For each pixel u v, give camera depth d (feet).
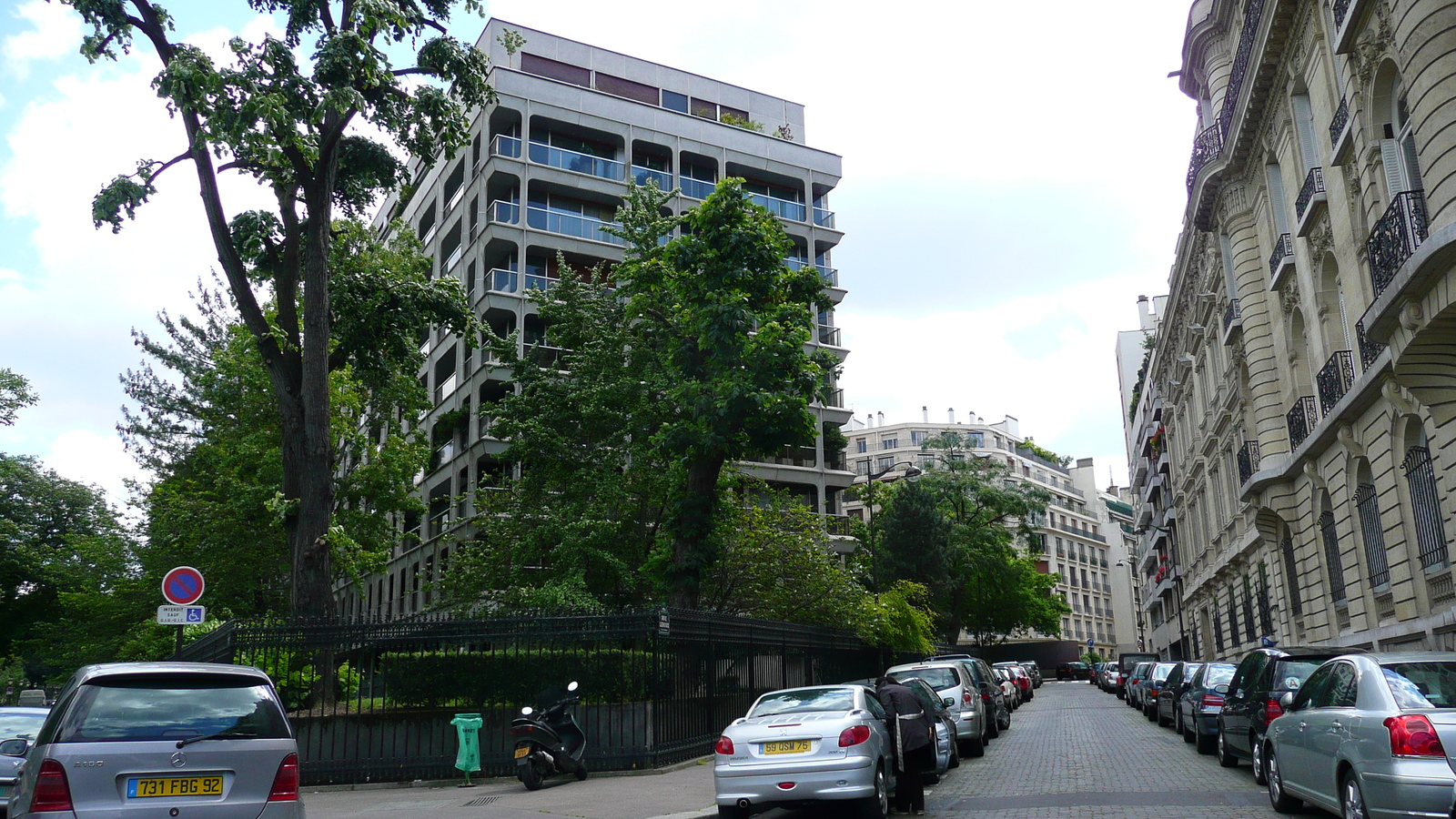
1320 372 69.46
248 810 22.76
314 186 60.18
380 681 50.55
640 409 89.56
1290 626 87.10
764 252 68.49
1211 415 119.75
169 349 106.11
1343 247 63.05
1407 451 57.11
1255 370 86.74
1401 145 54.44
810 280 72.23
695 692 55.01
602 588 87.97
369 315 65.41
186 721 23.17
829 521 139.54
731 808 36.29
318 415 59.06
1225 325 100.58
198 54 50.93
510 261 133.28
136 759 22.20
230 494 92.58
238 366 94.48
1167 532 190.80
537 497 93.40
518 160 132.67
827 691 37.93
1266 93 78.13
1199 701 55.88
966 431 362.53
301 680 51.11
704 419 67.72
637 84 159.02
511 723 49.57
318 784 48.26
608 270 135.64
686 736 53.16
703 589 86.48
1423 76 45.24
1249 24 76.59
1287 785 33.19
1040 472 366.22
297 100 53.88
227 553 94.22
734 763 34.94
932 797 41.83
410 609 140.05
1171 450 167.73
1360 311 61.00
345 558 91.71
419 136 60.23
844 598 88.43
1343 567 69.26
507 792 44.62
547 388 92.53
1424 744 24.40
